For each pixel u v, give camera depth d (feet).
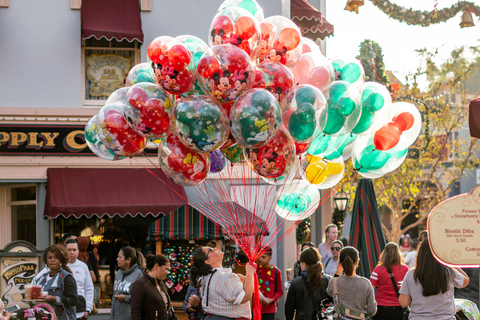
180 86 17.19
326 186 22.85
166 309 21.56
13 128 36.06
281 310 37.88
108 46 38.11
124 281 24.81
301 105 17.84
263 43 19.74
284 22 20.07
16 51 36.96
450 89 79.00
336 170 22.36
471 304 24.54
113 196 34.96
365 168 20.93
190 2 38.65
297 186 22.85
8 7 37.04
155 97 17.63
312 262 23.71
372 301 21.27
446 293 18.99
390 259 24.39
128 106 17.90
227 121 17.65
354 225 29.63
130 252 25.09
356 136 21.31
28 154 36.09
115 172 36.35
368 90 19.90
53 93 37.06
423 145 76.59
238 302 20.17
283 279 37.70
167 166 18.88
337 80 20.36
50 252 23.04
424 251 19.04
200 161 18.81
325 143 20.51
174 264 36.76
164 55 16.98
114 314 24.89
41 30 37.24
